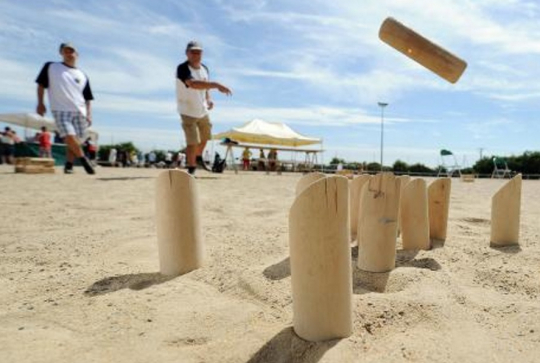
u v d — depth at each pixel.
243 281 1.68
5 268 1.94
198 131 6.61
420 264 1.99
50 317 1.39
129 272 1.86
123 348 1.19
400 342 1.20
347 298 1.23
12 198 4.20
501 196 2.32
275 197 4.86
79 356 1.14
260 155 17.52
